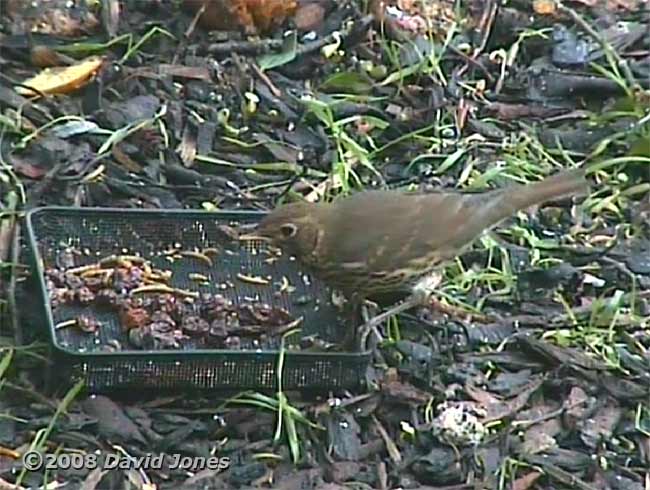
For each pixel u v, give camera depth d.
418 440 8.34
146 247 9.16
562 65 11.43
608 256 9.80
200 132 10.33
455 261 9.45
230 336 8.66
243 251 9.22
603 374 8.89
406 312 9.13
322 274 8.61
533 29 11.66
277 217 8.49
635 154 10.67
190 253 9.17
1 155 9.89
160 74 10.71
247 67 10.91
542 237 9.95
